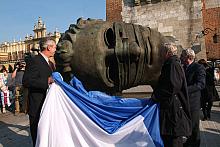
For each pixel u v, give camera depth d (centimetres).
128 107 451
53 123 429
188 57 540
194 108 524
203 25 1593
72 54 479
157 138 422
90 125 439
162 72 418
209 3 1598
